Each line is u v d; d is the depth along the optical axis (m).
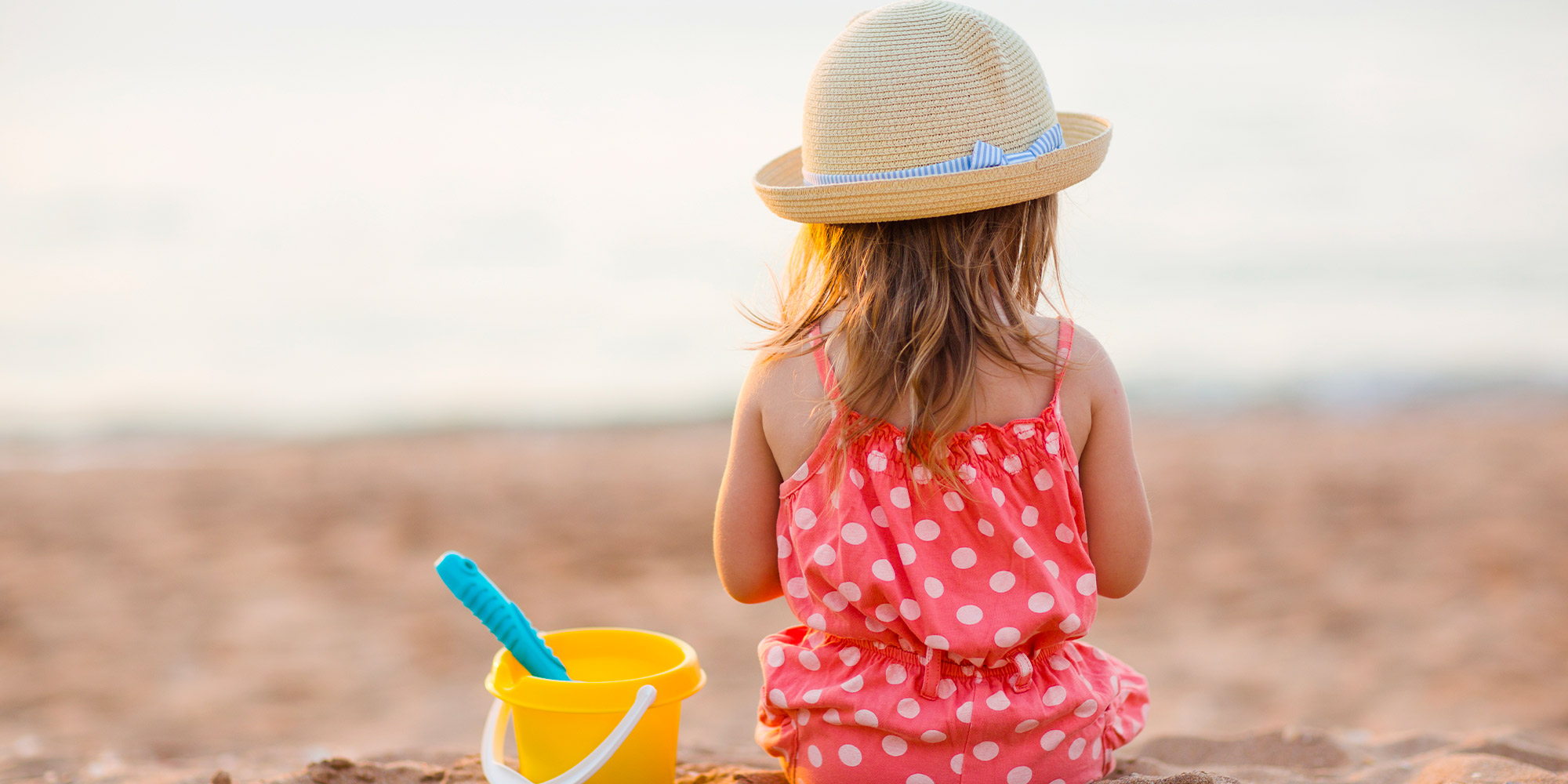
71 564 6.35
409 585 6.08
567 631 1.85
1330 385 10.77
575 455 8.84
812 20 51.34
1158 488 7.55
